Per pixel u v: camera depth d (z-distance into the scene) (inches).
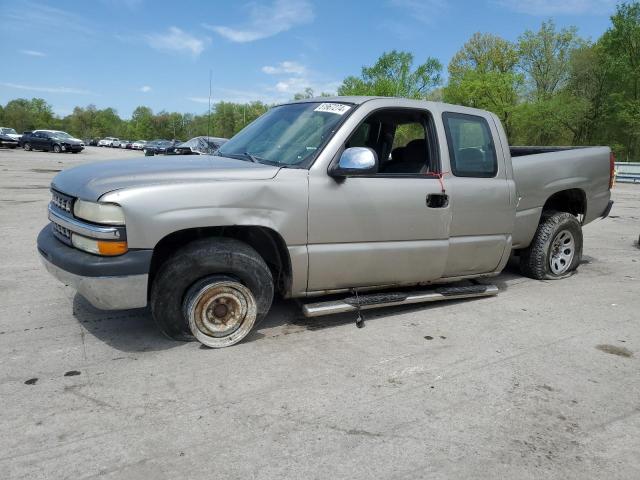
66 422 105.6
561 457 99.4
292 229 143.7
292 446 100.0
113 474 90.4
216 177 136.1
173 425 105.7
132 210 124.5
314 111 166.1
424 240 167.8
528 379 131.5
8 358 134.0
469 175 176.2
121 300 127.3
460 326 167.9
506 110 1557.6
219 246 137.3
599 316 181.8
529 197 210.7
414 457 97.9
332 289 157.9
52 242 140.9
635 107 1413.6
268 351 142.9
